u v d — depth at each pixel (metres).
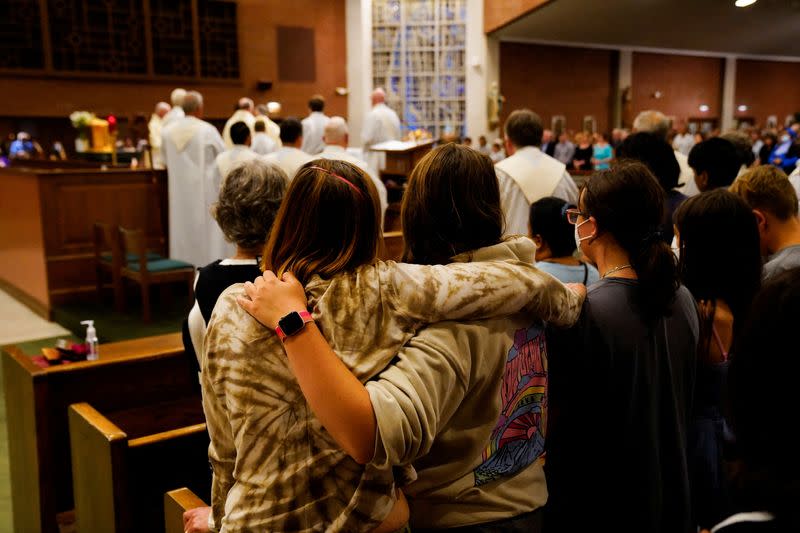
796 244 2.28
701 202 1.82
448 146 1.38
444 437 1.28
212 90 13.09
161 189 7.11
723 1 14.40
